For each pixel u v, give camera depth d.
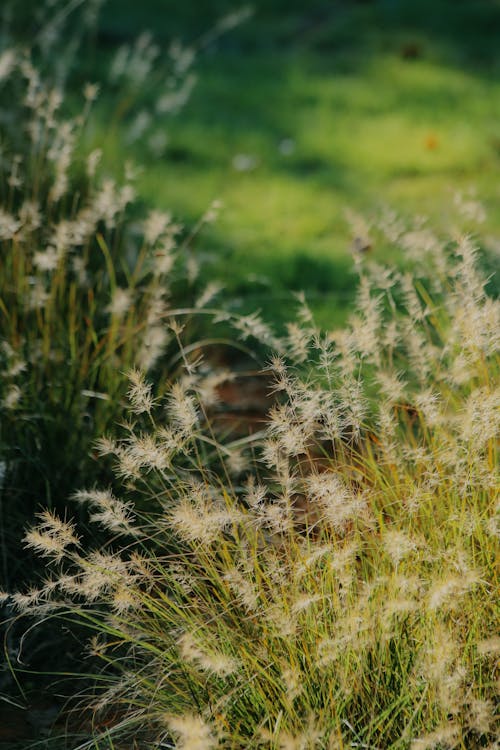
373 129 11.57
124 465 3.38
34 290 4.63
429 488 3.30
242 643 3.12
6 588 4.04
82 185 5.77
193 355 5.61
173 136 10.69
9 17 7.46
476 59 15.02
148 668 3.61
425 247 4.40
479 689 3.08
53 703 3.81
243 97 12.55
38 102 5.36
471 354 3.64
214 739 2.95
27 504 4.34
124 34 14.64
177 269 6.67
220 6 17.17
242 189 9.57
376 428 4.01
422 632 3.08
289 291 7.03
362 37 15.95
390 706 3.00
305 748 2.89
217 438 5.05
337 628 3.08
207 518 3.16
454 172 10.15
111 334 4.62
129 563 3.42
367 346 3.52
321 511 3.50
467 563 3.13
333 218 8.83
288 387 3.42
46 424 4.43
